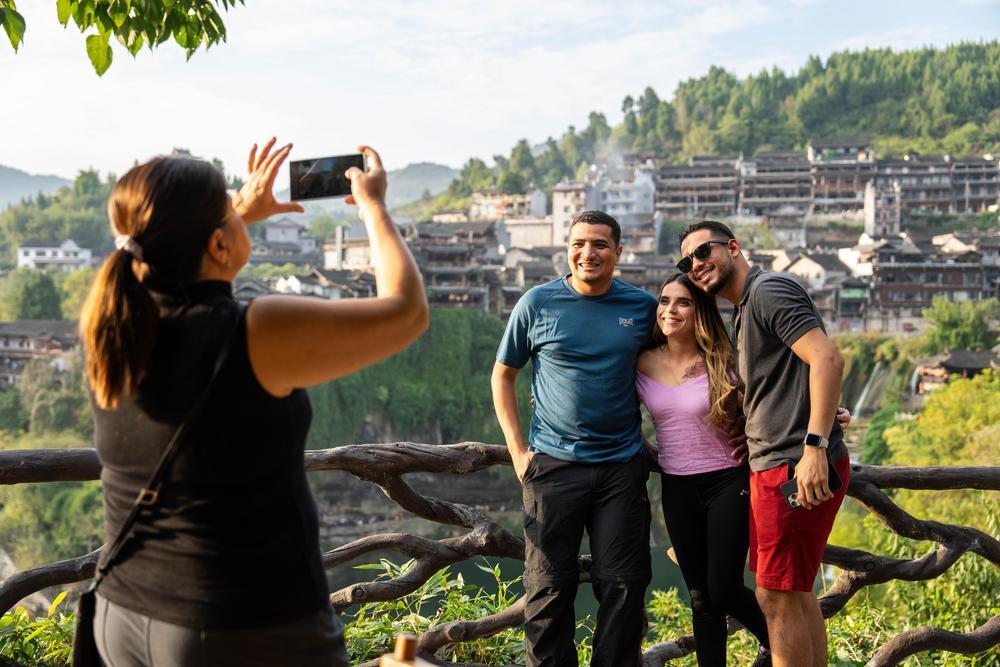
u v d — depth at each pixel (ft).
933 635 12.21
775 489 9.91
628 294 11.03
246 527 5.44
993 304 262.47
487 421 275.39
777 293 9.82
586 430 10.52
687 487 10.90
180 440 5.33
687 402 10.82
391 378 270.05
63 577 9.01
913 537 11.95
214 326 5.50
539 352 10.96
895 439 138.31
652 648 11.62
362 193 6.40
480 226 326.65
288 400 5.59
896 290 279.69
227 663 5.44
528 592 10.56
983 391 132.36
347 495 247.50
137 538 5.51
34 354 275.18
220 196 5.79
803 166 412.98
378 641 11.44
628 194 394.11
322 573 5.86
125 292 5.44
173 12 11.87
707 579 10.98
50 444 223.30
